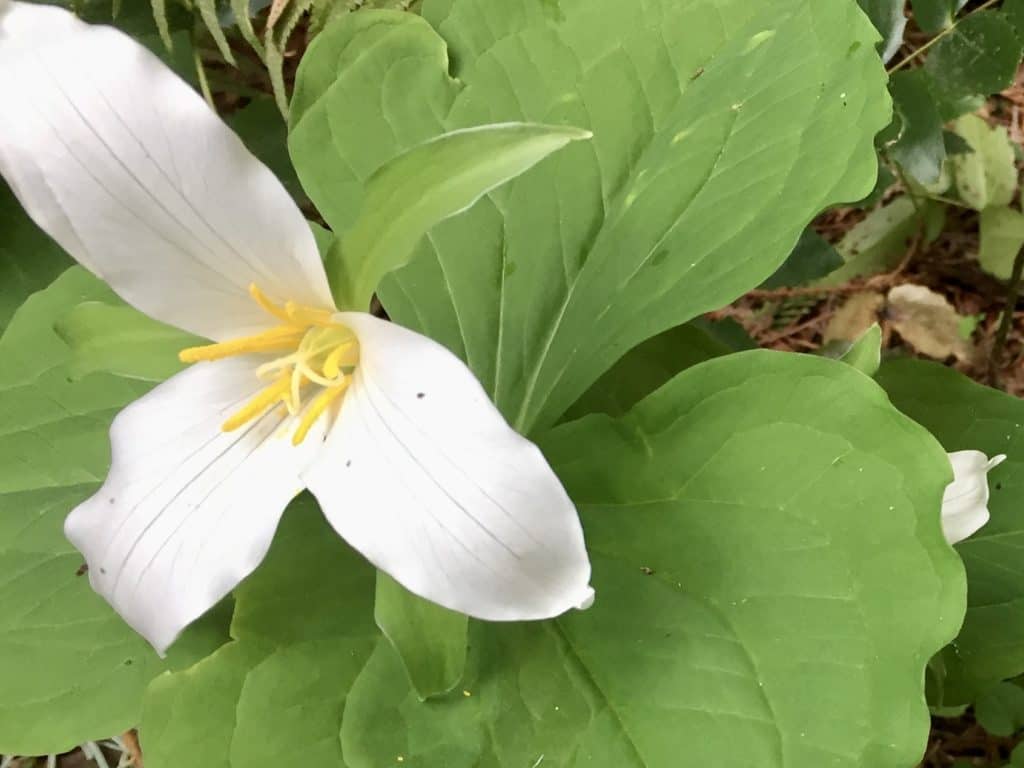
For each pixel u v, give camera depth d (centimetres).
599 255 18
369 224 13
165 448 15
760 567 15
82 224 13
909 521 14
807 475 15
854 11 17
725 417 16
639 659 15
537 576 11
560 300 18
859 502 14
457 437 11
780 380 15
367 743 15
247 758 14
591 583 15
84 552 14
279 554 17
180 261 14
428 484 12
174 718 15
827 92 17
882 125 16
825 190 16
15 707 17
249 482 14
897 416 14
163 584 14
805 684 14
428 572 12
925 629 13
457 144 12
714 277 17
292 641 16
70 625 18
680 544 15
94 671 17
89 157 12
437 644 14
